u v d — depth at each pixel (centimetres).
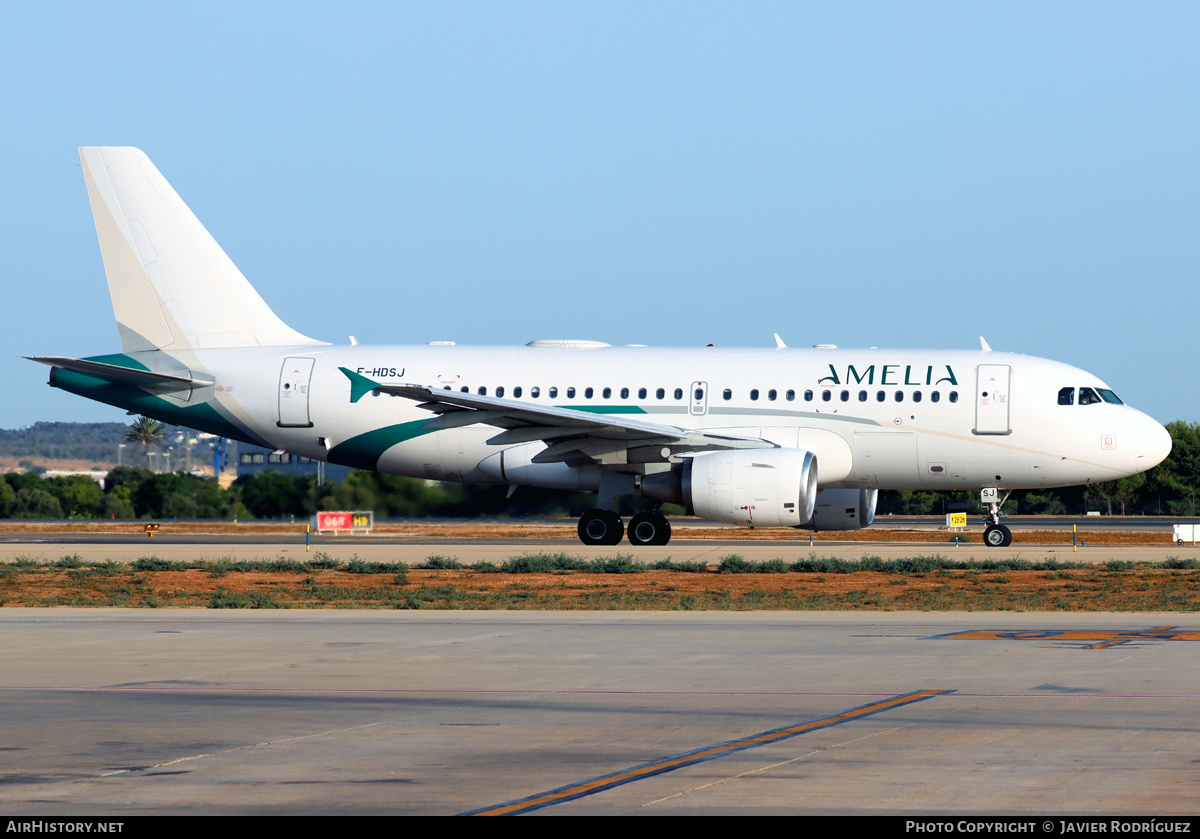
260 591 8156
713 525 18975
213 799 2836
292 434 11812
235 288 12069
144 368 11956
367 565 9512
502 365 11556
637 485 11162
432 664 4912
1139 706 3944
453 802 2798
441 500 16162
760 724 3688
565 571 9331
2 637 5803
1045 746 3356
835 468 11088
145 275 12025
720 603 7362
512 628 6172
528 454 11525
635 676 4597
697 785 2945
